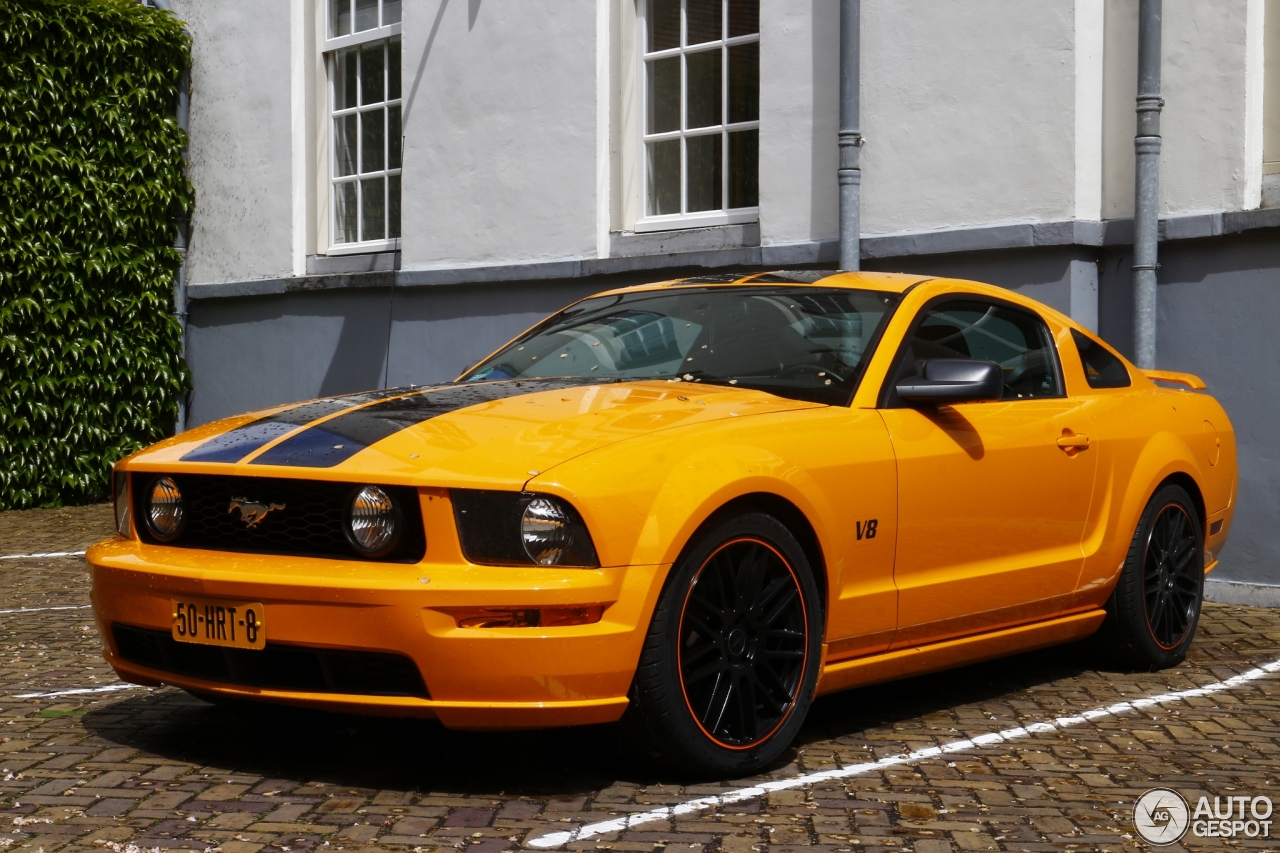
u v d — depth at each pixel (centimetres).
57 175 1083
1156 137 674
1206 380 676
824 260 778
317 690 348
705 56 864
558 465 339
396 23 1046
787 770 378
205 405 1181
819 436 390
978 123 719
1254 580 670
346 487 345
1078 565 482
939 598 425
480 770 372
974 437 439
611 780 363
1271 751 409
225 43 1145
